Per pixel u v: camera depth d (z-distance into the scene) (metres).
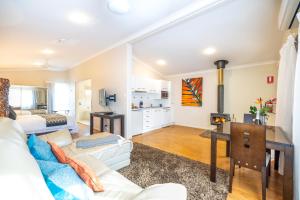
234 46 3.92
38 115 4.68
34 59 5.43
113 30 3.49
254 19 2.92
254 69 4.73
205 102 5.71
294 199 1.72
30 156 0.97
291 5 1.94
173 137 4.52
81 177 1.18
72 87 6.83
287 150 1.69
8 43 3.89
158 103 6.71
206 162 2.79
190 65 5.44
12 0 2.34
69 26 3.21
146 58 5.36
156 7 2.64
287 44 2.26
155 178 2.25
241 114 4.95
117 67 4.40
